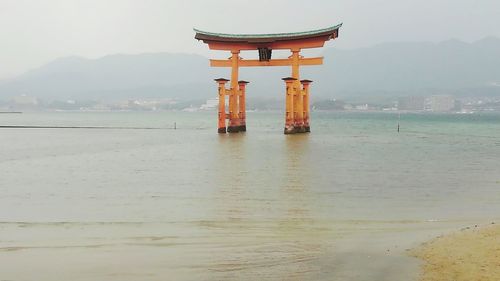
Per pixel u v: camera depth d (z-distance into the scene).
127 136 57.88
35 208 15.62
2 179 22.30
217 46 53.38
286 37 50.69
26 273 9.29
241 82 57.47
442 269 9.09
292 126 54.03
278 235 12.18
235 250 10.80
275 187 19.81
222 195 17.97
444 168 26.58
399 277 8.77
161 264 9.82
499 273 8.75
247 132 65.25
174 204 16.28
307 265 9.66
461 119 151.00
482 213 14.97
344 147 40.69
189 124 103.31
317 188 19.58
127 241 11.59
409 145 44.28
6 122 107.56
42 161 30.08
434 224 13.40
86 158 31.92
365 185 20.44
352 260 9.93
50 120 125.69
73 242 11.51
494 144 46.09
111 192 18.67
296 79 52.69
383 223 13.55
